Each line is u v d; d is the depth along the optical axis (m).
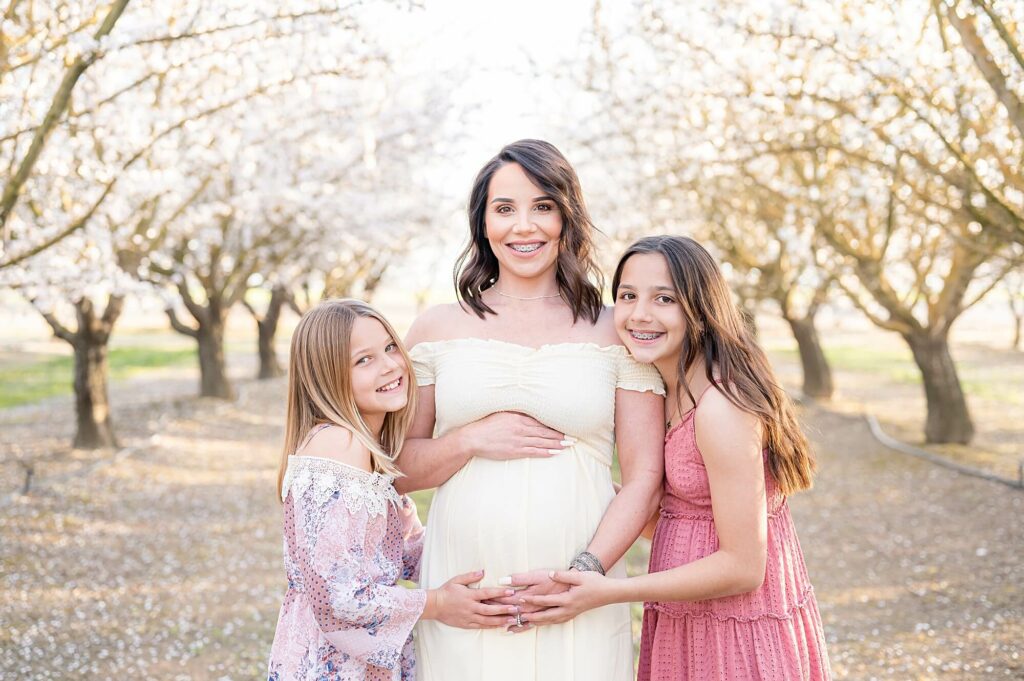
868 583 5.87
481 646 2.24
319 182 9.49
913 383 17.62
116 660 4.54
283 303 19.19
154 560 6.33
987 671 4.34
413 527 2.56
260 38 5.30
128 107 6.27
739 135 7.06
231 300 15.05
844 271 9.23
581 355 2.31
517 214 2.33
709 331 2.23
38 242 6.14
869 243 8.96
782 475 2.24
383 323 2.30
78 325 9.94
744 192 9.70
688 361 2.25
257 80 7.03
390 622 2.11
